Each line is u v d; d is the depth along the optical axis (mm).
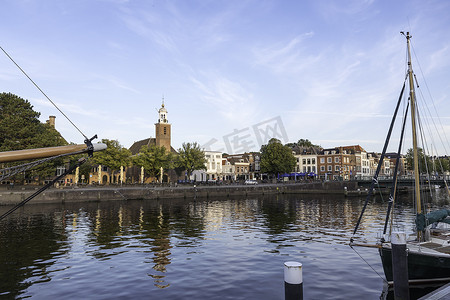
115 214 35688
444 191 83250
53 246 19422
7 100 51875
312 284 12539
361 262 15695
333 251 17938
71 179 73625
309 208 42812
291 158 80812
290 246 19234
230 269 14555
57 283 12797
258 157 100062
